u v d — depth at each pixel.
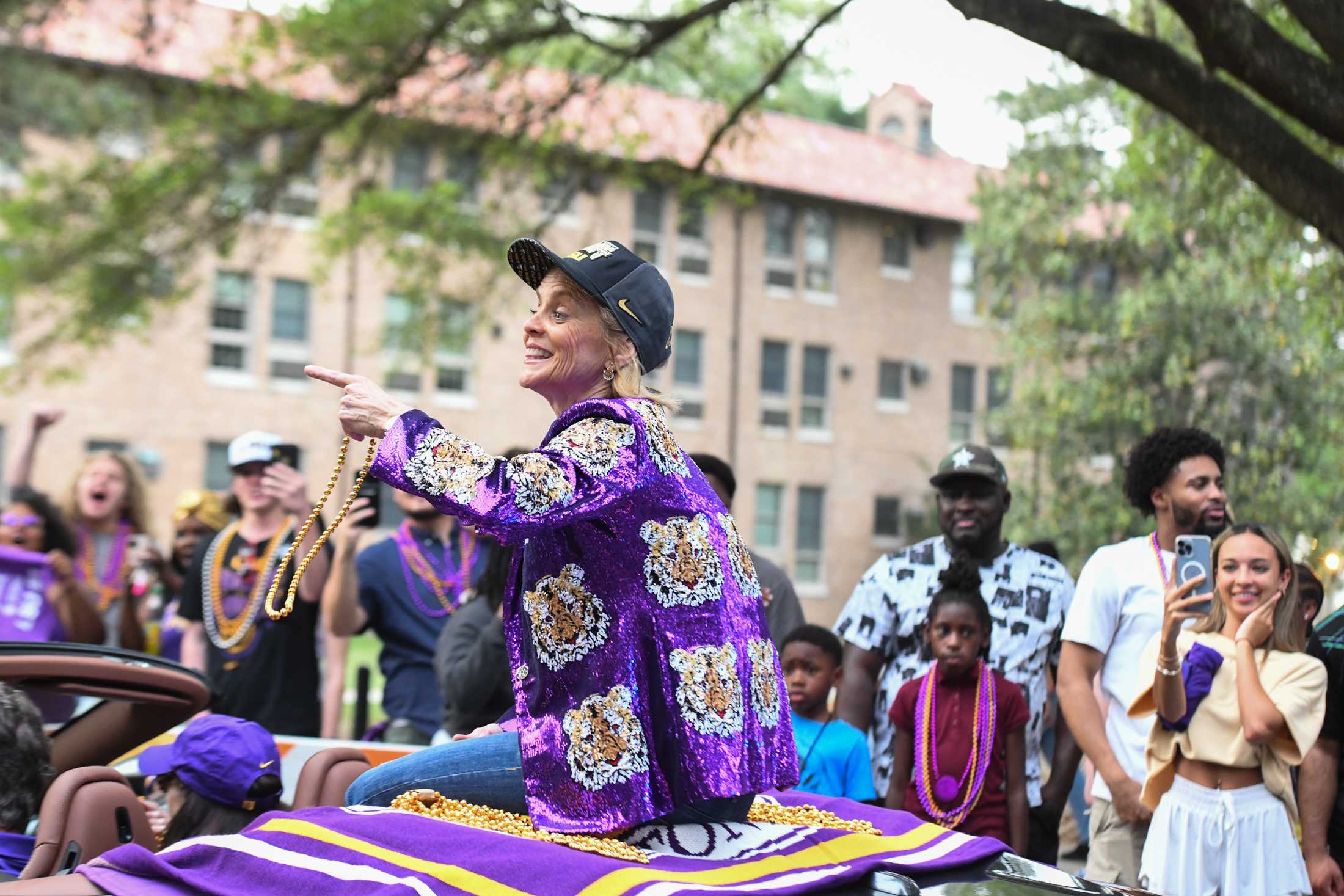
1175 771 4.70
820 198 38.34
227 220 13.61
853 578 39.34
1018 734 5.03
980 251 23.17
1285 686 4.59
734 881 2.51
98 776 3.14
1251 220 9.75
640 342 2.76
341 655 6.74
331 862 2.50
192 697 3.86
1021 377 23.11
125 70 13.50
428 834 2.58
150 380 31.56
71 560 6.75
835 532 39.16
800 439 38.81
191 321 31.50
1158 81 5.97
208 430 32.09
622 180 13.94
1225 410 18.61
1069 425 21.75
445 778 2.93
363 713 6.81
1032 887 2.72
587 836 2.60
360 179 14.16
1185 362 19.20
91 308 14.18
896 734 5.18
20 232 13.52
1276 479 17.80
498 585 5.35
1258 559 4.67
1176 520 5.02
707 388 37.69
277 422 32.69
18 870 3.09
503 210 14.36
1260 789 4.60
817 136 40.78
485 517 2.45
